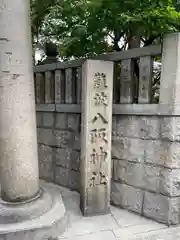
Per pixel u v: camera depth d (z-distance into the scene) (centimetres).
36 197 213
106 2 211
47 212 207
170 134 206
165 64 205
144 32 231
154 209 224
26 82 200
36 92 343
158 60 306
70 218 231
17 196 203
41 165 349
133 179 240
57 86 306
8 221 188
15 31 190
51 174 335
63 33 346
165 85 205
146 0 218
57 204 223
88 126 226
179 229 212
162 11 215
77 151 291
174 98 200
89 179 232
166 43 202
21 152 201
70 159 302
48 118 331
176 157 209
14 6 188
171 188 211
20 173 202
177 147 208
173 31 230
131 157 240
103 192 239
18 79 194
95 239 196
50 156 334
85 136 228
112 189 260
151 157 224
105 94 228
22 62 196
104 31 278
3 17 186
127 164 245
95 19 241
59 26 346
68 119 298
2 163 203
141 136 230
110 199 262
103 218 232
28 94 203
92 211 236
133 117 236
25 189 206
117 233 205
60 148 316
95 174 234
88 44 291
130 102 236
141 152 231
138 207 238
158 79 287
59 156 319
